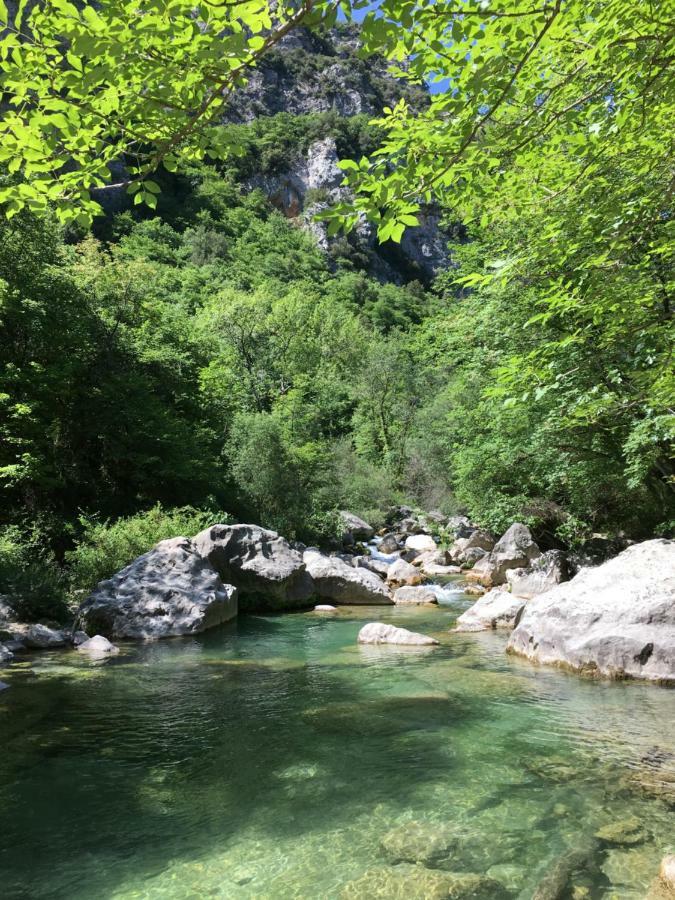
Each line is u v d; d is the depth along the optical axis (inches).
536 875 145.7
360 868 151.0
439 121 140.9
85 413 793.6
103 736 245.9
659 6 139.9
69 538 674.2
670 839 161.0
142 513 695.1
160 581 504.1
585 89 181.9
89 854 159.9
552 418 402.9
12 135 129.6
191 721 264.2
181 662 379.6
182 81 122.8
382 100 5093.5
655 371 257.8
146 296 1018.1
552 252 265.9
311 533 962.7
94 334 832.9
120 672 350.9
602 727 249.1
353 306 3331.7
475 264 645.9
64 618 479.8
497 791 192.2
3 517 652.7
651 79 157.8
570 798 186.1
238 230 3732.8
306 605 627.5
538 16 120.2
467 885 141.9
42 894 142.6
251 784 201.0
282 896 140.3
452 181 148.7
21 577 476.1
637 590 348.2
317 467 1008.9
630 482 455.8
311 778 205.0
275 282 2992.1
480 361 605.9
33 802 188.9
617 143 202.1
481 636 454.3
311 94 4995.1
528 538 725.9
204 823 175.6
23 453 636.7
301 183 4392.2
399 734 245.3
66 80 120.7
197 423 995.9
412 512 1422.2
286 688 317.1
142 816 179.9
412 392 1770.4
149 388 872.9
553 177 262.7
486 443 649.0
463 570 911.0
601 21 143.7
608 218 234.7
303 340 1852.9
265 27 115.4
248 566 601.0
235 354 1509.6
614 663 325.4
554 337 487.5
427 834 166.9
